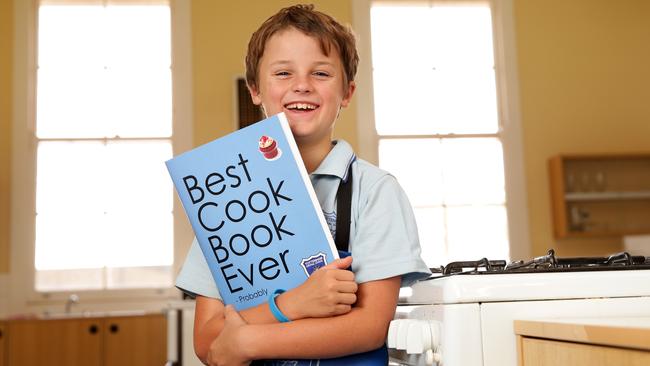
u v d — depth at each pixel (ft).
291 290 3.50
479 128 20.12
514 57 20.03
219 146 3.66
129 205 18.86
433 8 20.44
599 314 3.31
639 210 19.65
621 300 3.34
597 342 2.55
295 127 3.83
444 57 20.31
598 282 3.33
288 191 3.58
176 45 19.15
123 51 19.40
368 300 3.59
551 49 20.15
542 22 20.21
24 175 18.61
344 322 3.44
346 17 19.75
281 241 3.59
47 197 18.71
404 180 19.63
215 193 3.68
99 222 18.75
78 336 15.67
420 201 19.58
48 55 19.26
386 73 20.08
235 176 3.65
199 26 19.20
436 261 19.42
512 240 19.43
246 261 3.65
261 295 3.63
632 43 20.31
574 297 3.30
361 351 3.52
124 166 18.99
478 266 4.07
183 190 3.74
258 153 3.60
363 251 3.68
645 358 2.31
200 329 3.88
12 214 18.44
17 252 18.34
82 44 19.38
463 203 19.70
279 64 3.87
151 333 15.85
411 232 3.79
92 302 18.34
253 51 4.09
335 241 3.77
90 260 18.60
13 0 19.04
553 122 19.92
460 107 20.16
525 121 19.86
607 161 19.75
